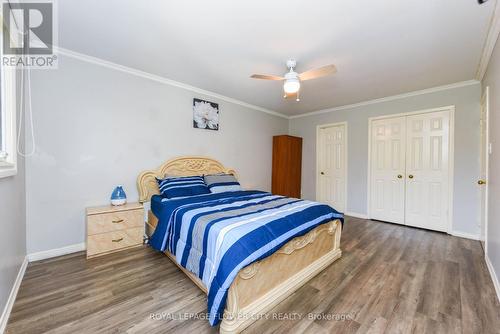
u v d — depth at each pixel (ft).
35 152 7.69
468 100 10.70
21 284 6.36
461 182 10.92
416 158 12.35
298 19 6.29
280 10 5.93
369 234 11.17
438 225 11.60
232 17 6.25
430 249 9.28
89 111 8.79
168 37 7.32
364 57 8.41
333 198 16.05
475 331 4.80
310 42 7.46
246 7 5.83
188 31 6.96
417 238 10.61
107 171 9.32
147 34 7.14
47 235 8.00
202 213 6.86
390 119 13.26
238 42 7.55
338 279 6.88
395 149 13.10
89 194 8.87
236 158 14.57
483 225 9.47
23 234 7.08
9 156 5.80
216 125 13.26
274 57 8.52
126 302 5.67
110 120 9.34
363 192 14.39
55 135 8.07
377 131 13.79
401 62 8.79
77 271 7.14
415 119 12.36
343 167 15.44
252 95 13.33
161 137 10.92
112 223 8.52
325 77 10.29
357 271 7.38
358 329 4.85
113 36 7.29
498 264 6.37
